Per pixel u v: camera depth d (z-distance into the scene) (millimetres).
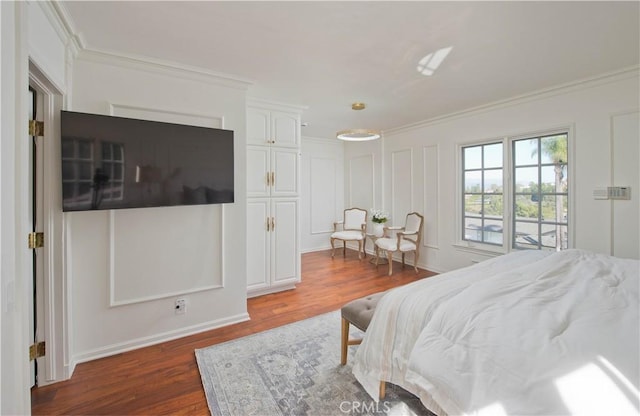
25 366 1073
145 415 1594
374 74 2609
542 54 2248
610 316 1223
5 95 953
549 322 1207
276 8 1655
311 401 1672
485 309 1340
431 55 2254
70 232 2002
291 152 3559
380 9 1670
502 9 1668
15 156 1027
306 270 4531
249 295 3389
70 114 1892
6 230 959
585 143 2818
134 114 2260
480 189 3822
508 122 3402
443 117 4078
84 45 2016
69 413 1611
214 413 1587
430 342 1309
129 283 2273
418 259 4602
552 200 3150
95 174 1993
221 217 2656
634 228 2553
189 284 2525
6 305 961
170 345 2334
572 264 2002
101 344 2180
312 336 2453
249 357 2131
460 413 1075
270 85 2857
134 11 1678
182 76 2441
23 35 1062
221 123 2625
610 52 2221
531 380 975
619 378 900
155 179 2246
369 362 1625
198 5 1629
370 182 5551
